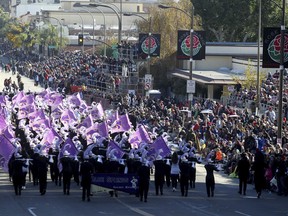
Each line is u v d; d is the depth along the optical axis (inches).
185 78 3334.2
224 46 3607.3
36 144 1601.9
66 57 5226.4
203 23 4399.6
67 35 6860.2
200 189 1584.6
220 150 1895.9
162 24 3735.2
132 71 3452.3
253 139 1779.0
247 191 1571.1
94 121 2114.9
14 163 1441.9
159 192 1513.3
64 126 1988.2
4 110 2187.5
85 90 3420.3
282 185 1508.4
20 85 3747.5
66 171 1455.5
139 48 2709.2
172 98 3243.1
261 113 2632.9
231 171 1801.2
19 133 1788.9
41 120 1958.7
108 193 1483.8
